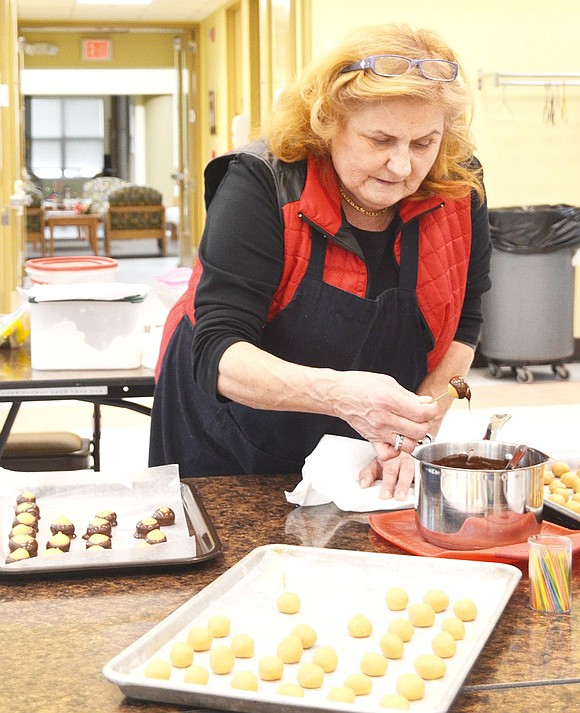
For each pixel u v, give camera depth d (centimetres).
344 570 129
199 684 98
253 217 162
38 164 1941
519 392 591
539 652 110
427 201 172
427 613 115
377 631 114
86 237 1605
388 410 143
